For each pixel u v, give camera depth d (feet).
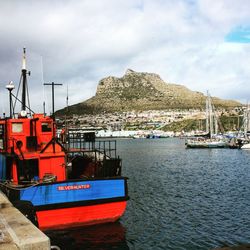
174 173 189.47
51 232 62.80
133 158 298.15
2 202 46.70
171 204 106.11
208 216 90.48
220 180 160.56
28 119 69.21
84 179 64.08
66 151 68.95
